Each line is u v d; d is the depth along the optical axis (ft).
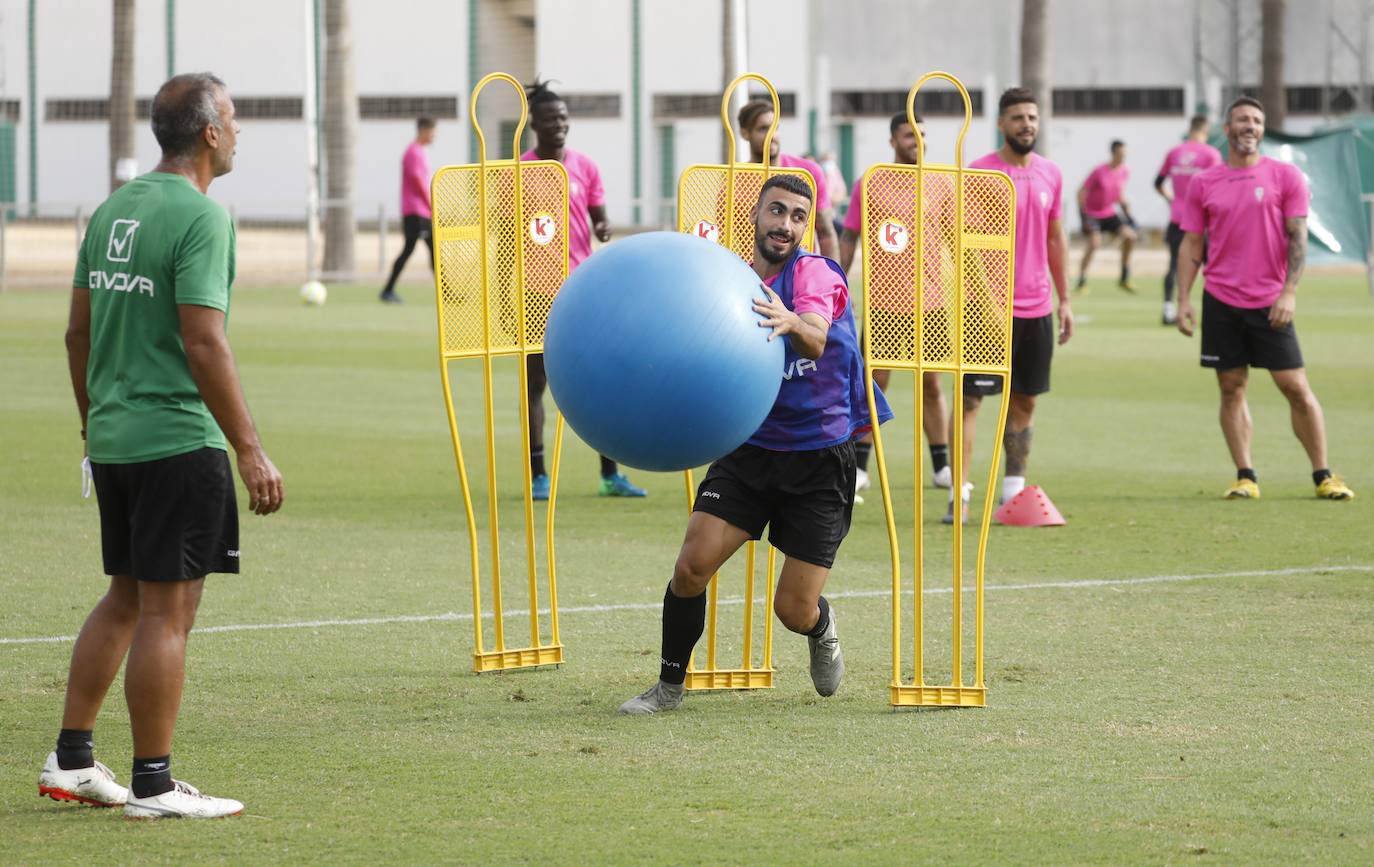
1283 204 134.92
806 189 73.26
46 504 134.51
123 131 462.60
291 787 65.00
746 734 72.84
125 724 74.43
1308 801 62.59
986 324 81.10
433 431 181.78
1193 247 138.82
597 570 110.42
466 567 111.24
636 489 142.82
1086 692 79.36
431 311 343.26
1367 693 78.74
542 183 88.53
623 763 68.23
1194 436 177.17
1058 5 647.97
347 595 102.22
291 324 311.47
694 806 62.44
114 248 61.11
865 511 134.62
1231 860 56.29
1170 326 308.81
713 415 65.82
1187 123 640.17
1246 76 638.53
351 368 240.73
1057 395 212.23
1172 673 82.84
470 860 56.59
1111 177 394.93
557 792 64.28
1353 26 627.05
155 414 60.54
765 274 73.87
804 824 60.29
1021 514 126.93
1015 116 126.62
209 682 81.61
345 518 130.41
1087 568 110.01
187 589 61.67
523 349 86.33
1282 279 136.15
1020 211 126.41
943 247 81.41
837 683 78.89
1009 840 58.39
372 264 488.85
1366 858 56.49
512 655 84.89
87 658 62.80
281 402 204.44
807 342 69.46
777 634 93.15
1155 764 67.56
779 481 75.15
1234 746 70.03
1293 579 105.91
